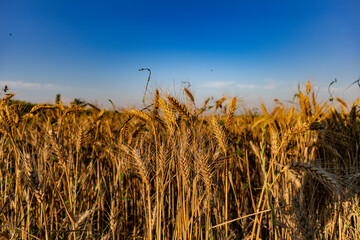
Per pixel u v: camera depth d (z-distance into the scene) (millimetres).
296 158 839
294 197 481
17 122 635
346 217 650
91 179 838
